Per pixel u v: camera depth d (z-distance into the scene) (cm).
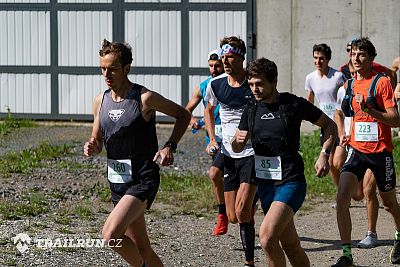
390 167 1416
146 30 2977
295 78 2898
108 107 1148
